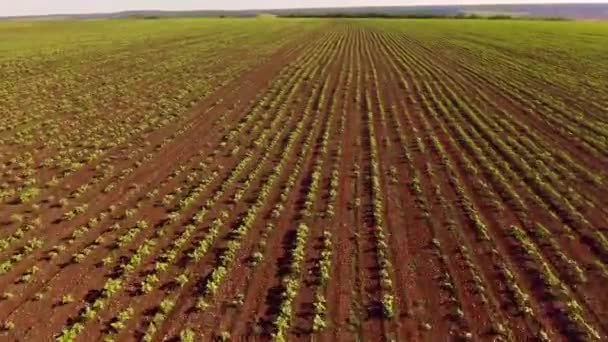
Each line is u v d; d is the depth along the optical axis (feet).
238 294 44.32
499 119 97.35
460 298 43.75
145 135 89.40
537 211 59.00
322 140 85.81
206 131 91.81
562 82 130.93
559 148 80.18
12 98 114.83
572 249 51.11
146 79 139.23
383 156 78.13
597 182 66.80
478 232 54.34
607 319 41.16
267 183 67.51
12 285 45.70
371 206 61.00
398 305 42.91
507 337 39.24
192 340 38.73
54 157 78.07
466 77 141.08
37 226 56.59
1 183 67.87
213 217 58.75
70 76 142.41
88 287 45.52
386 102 112.78
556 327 40.27
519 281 46.01
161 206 61.82
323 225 56.34
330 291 44.75
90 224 56.54
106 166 74.64
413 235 54.13
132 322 40.98
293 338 39.27
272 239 53.57
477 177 69.05
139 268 48.39
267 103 112.16
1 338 38.99
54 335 39.45
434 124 95.04
